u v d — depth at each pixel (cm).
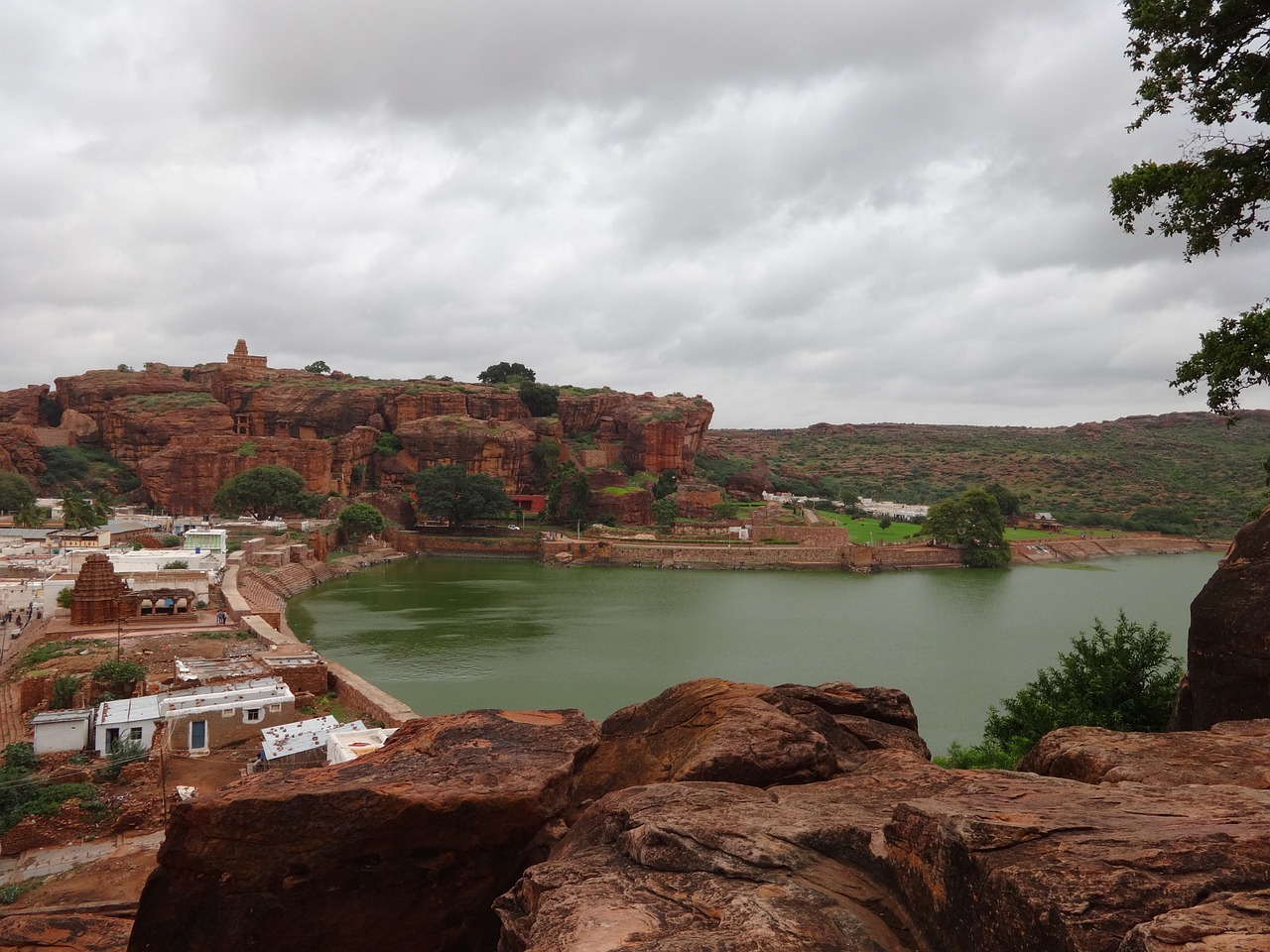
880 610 9281
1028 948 502
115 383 17225
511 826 927
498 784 938
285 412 17062
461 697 5175
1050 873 525
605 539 14275
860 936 592
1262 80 1598
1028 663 6531
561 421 19400
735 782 931
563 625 7794
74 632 5509
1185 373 1750
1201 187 1644
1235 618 1451
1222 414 1731
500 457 16712
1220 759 910
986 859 557
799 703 1143
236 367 17800
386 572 12088
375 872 900
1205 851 532
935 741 4572
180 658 4753
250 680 4081
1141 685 2448
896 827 666
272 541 11350
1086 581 12362
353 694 4350
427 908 910
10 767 3103
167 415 16138
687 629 7788
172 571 6556
